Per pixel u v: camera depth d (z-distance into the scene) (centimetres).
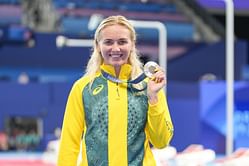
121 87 370
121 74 373
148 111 364
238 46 2552
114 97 367
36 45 2480
